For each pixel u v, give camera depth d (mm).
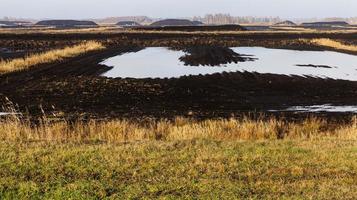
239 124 16297
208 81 29266
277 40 72250
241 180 9508
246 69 35500
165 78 30344
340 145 12328
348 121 18719
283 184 9289
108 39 73188
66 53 43469
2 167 10109
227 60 42062
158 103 22219
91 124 16938
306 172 10008
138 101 22594
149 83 28000
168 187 9039
